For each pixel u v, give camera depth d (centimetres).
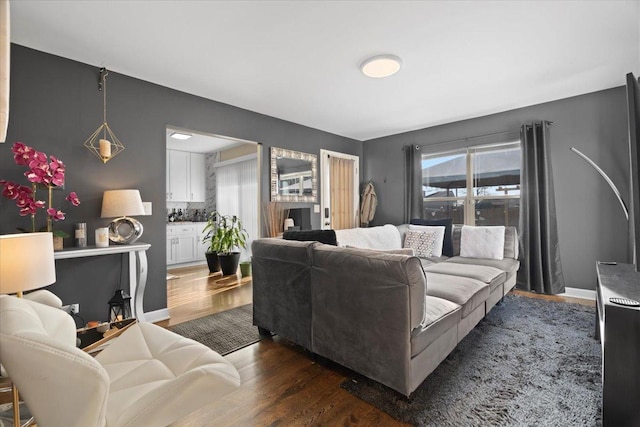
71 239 251
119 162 278
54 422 81
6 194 206
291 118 429
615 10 197
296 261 212
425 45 240
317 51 247
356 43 236
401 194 513
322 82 307
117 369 128
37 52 238
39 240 129
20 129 230
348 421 150
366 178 562
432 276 269
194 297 366
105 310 268
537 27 216
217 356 129
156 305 298
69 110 252
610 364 129
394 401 164
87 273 260
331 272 189
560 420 147
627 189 320
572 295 353
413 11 198
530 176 372
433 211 474
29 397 79
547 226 356
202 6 191
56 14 196
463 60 264
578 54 255
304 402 165
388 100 360
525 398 164
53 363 79
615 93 326
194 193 637
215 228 559
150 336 150
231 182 609
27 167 231
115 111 277
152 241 297
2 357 77
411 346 155
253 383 184
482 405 159
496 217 412
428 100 361
